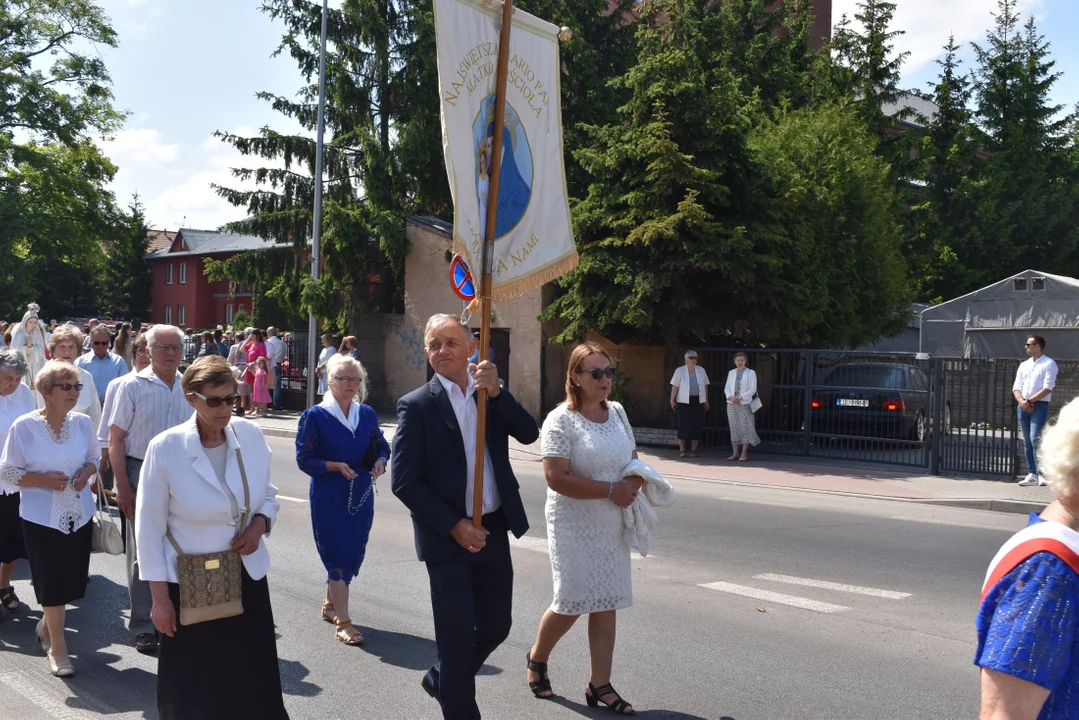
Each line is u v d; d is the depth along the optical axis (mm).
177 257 65812
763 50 27734
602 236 17781
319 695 5055
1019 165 37469
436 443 4207
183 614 3771
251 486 3951
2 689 5148
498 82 4656
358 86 24828
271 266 25641
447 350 4301
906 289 26406
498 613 4332
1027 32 38438
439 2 4465
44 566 5410
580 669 5500
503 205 4773
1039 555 2080
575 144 23000
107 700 4996
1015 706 2006
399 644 5957
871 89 32562
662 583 7594
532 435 4469
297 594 7168
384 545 8898
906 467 15156
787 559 8594
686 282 17297
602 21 26344
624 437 4832
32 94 37062
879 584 7633
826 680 5301
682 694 5070
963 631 6285
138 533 3826
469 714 4113
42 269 59719
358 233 23781
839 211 21922
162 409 5945
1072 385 13922
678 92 17000
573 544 4746
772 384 16844
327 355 21672
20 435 5492
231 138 24422
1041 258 37438
